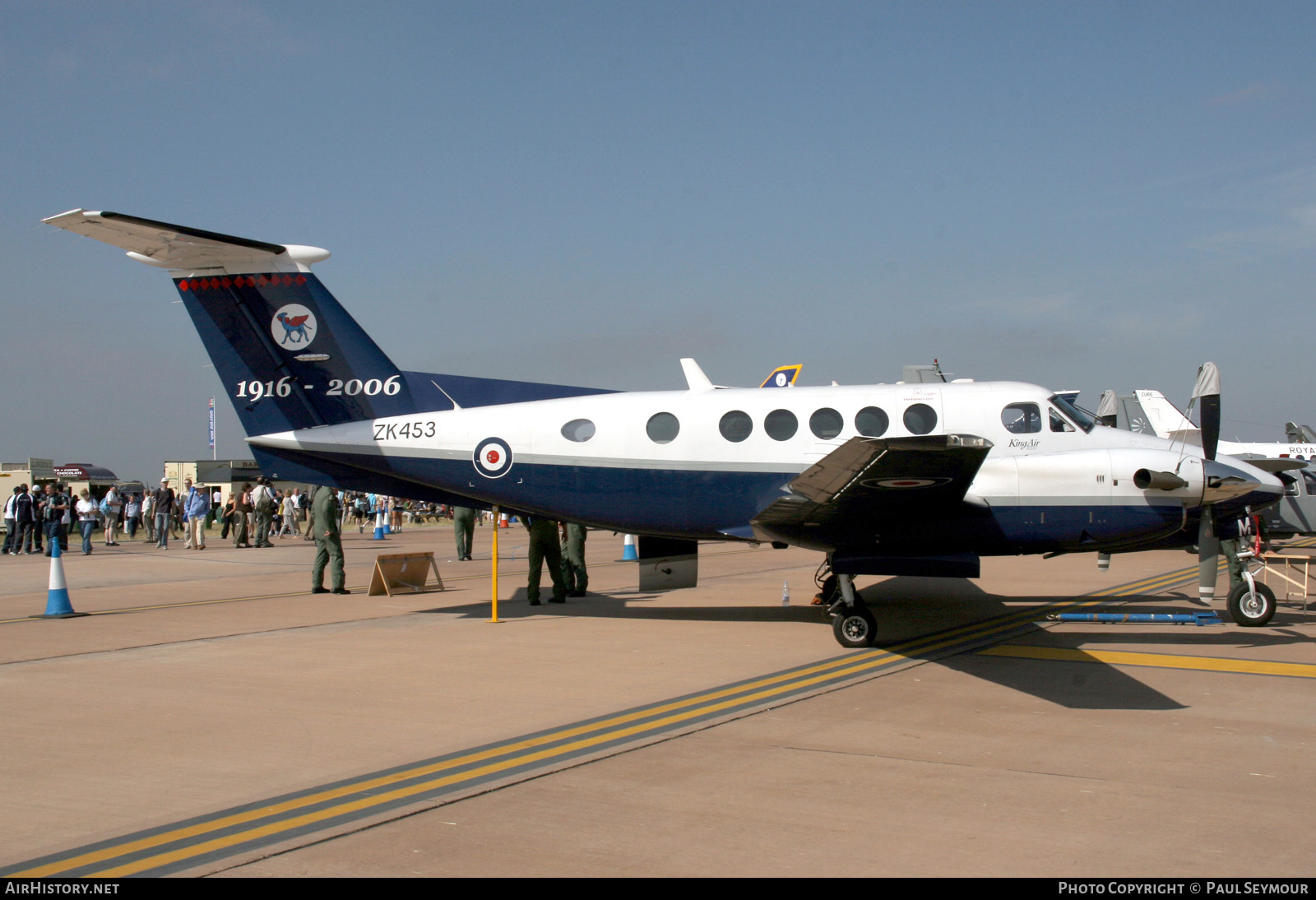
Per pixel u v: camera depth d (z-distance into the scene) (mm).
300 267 11039
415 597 13250
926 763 5082
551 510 10820
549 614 11336
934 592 12844
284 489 43344
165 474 44969
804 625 10305
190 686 7258
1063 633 9531
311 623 10695
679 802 4477
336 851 3914
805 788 4672
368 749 5465
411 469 10961
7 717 6297
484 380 11320
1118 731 5758
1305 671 7598
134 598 13508
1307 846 3883
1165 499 9148
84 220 9492
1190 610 10961
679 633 9789
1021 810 4336
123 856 3891
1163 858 3752
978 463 7648
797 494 8836
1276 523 16078
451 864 3758
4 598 13734
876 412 10203
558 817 4289
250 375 11133
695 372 14242
